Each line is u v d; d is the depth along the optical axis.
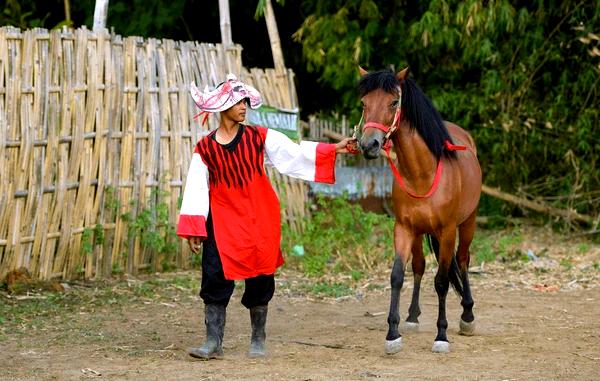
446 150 8.30
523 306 10.63
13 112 10.88
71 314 9.93
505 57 16.39
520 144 16.66
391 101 7.80
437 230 8.31
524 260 13.60
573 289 11.78
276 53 14.72
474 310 10.42
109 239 12.02
